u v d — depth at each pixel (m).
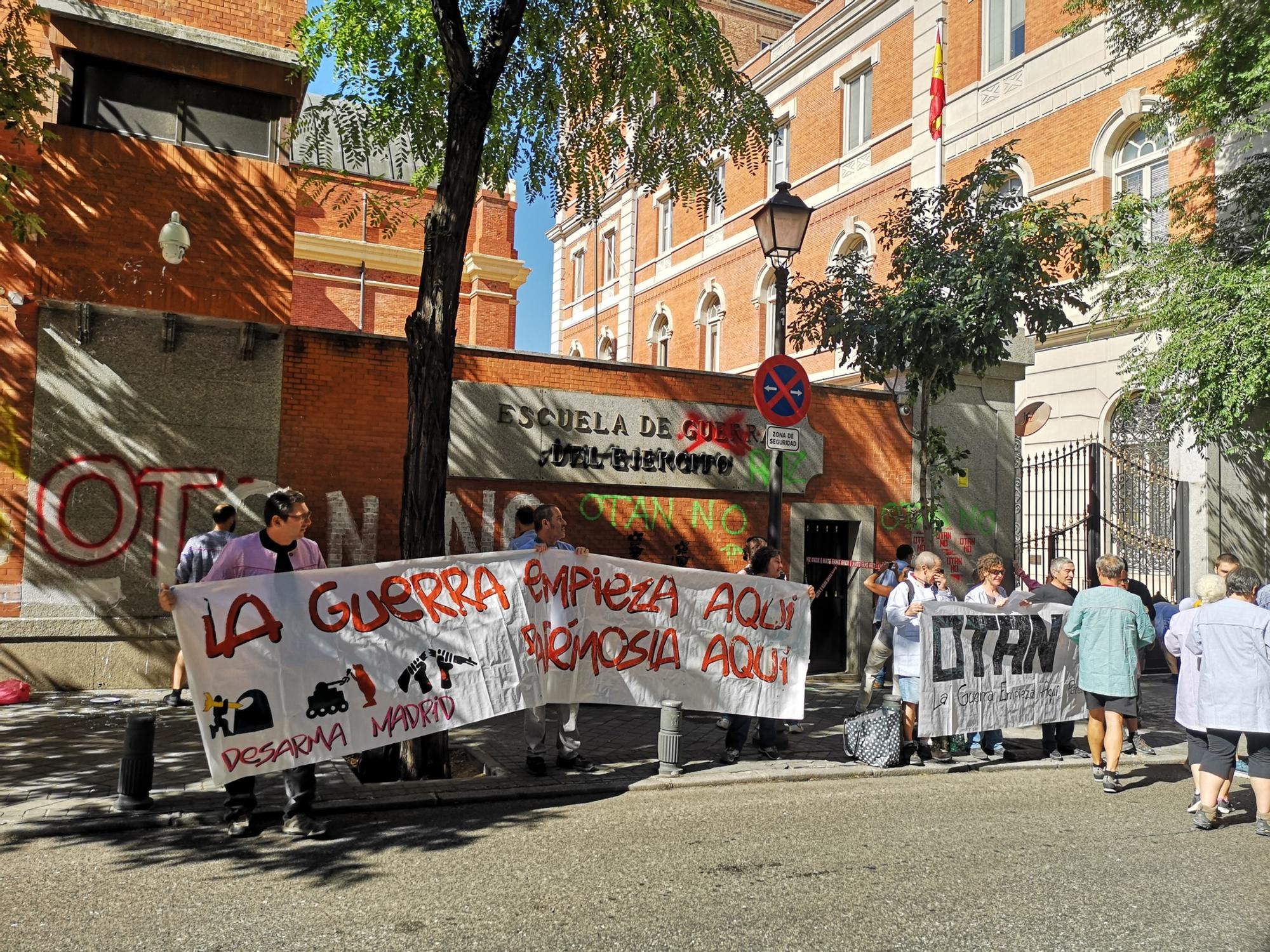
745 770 7.26
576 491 11.48
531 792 6.46
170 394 9.66
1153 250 12.77
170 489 9.62
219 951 3.86
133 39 9.70
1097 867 5.13
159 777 6.38
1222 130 12.69
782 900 4.53
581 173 11.05
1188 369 11.88
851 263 11.13
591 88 10.51
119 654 9.42
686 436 12.05
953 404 13.92
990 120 18.98
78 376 9.34
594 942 4.00
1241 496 14.26
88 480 9.34
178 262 9.59
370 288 22.22
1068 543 15.93
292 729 5.71
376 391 10.48
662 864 5.04
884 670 12.74
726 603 7.73
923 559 7.97
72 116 9.61
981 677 8.02
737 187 26.64
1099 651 7.25
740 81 10.79
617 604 7.35
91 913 4.23
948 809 6.39
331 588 6.07
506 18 6.95
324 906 4.36
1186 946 4.07
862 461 13.27
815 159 24.00
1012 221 10.14
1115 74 16.50
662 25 10.29
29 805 5.66
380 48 9.34
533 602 6.96
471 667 6.60
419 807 6.16
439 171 10.30
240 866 4.90
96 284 9.50
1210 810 6.00
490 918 4.25
